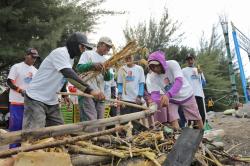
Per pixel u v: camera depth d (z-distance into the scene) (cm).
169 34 2722
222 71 2958
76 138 385
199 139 430
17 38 1405
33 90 515
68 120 675
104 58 662
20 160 334
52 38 1367
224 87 2541
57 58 495
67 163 344
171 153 409
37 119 510
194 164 447
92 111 633
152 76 637
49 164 337
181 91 644
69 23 1471
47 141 374
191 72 905
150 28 2698
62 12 1475
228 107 2380
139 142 441
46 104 520
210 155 477
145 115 505
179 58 2720
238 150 660
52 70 509
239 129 888
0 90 1281
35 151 349
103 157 396
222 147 529
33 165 333
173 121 638
